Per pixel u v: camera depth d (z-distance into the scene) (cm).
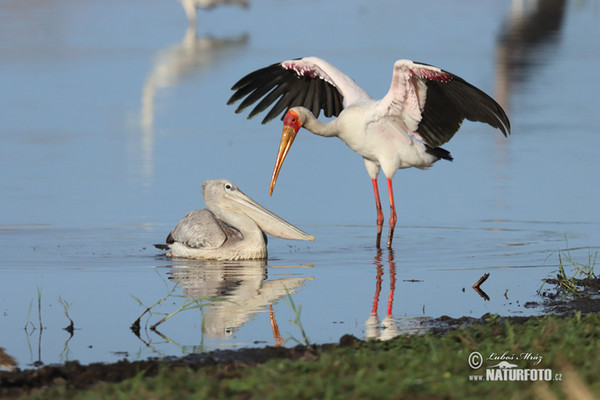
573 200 1658
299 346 834
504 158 2034
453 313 980
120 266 1252
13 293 1097
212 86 3003
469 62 3469
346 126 1372
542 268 1203
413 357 721
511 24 4984
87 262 1276
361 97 1405
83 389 715
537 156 2044
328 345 821
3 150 2095
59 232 1462
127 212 1588
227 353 822
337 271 1205
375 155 1383
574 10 5734
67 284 1142
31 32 4650
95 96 2834
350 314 979
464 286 1107
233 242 1322
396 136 1370
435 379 661
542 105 2672
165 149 2102
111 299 1066
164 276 1188
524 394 631
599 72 3281
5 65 3450
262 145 2145
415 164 1403
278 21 5253
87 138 2230
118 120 2464
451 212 1595
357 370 691
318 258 1299
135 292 1098
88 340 902
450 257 1288
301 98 1495
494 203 1650
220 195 1345
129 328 944
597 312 934
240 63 3488
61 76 3200
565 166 1942
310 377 667
